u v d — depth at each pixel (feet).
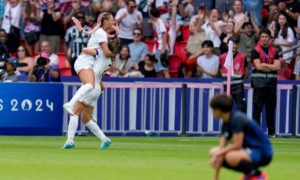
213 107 65.36
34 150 110.42
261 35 149.07
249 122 65.10
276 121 157.69
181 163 94.63
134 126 154.40
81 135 149.59
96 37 111.55
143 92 154.61
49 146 118.62
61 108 146.41
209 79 156.76
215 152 64.90
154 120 155.12
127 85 153.79
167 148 119.14
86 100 112.06
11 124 143.95
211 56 164.14
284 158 106.01
